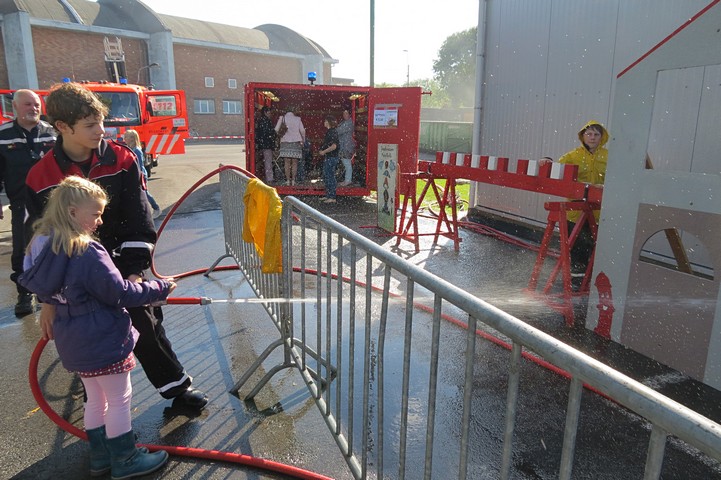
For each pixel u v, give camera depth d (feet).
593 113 20.72
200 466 8.07
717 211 10.02
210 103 118.32
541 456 8.38
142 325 8.64
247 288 16.65
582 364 3.30
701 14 9.77
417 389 10.46
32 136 14.46
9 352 12.00
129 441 7.72
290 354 10.05
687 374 10.93
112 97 38.93
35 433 8.95
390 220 24.82
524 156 24.80
